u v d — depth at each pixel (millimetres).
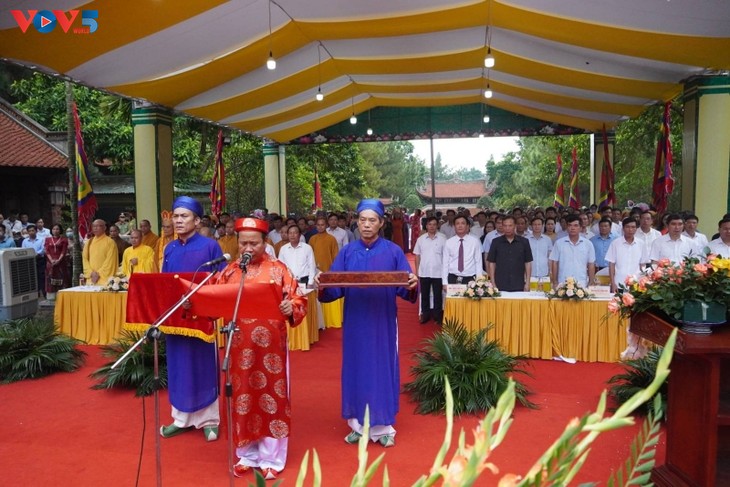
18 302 6973
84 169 8930
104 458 3787
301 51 8992
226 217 10156
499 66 10125
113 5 5566
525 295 6145
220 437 4109
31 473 3576
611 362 5793
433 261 7980
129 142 16250
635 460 1011
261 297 3061
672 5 5789
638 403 772
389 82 12023
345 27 7879
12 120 15539
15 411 4734
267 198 16172
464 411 4461
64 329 6980
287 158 24844
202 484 3404
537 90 11391
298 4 6836
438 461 887
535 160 41688
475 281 6078
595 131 15016
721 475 2900
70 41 6184
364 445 966
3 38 5852
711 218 7859
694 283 2854
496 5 6930
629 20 6414
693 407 2875
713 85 7781
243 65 8742
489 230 8734
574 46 7934
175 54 7391
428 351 5277
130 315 3898
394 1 6855
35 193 15312
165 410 4723
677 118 17609
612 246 6297
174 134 17500
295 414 4602
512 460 3623
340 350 6672
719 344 2645
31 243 11695
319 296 3822
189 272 4082
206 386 4070
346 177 30828
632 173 21797
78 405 4875
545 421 4289
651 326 3086
